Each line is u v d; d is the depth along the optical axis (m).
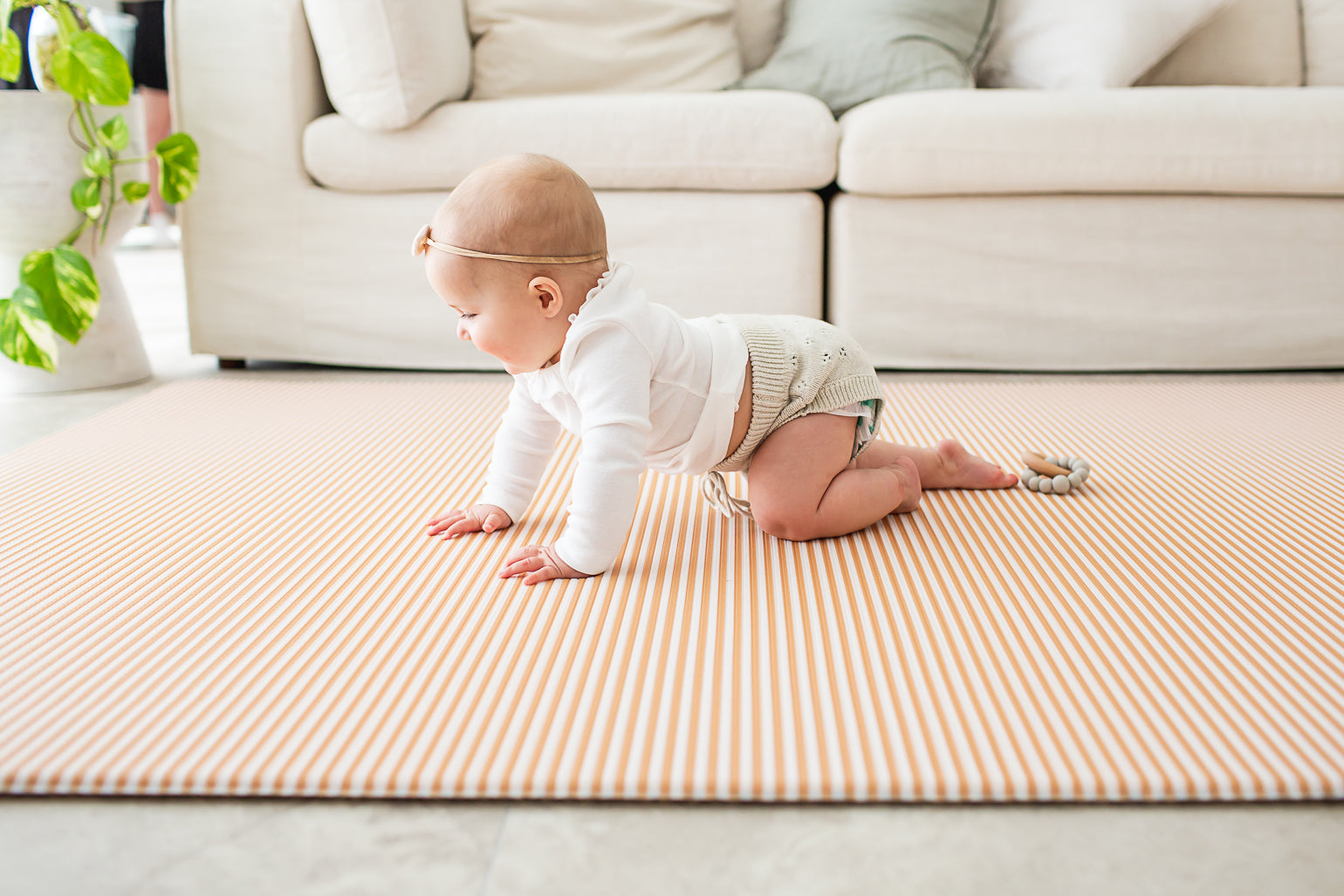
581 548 1.02
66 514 1.23
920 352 1.95
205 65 1.92
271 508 1.25
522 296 0.97
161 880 0.63
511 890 0.62
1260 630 0.92
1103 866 0.64
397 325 2.00
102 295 1.94
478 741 0.74
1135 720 0.77
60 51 1.73
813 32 2.18
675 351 1.04
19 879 0.63
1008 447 1.49
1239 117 1.82
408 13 1.81
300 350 2.03
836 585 1.01
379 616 0.95
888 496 1.15
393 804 0.70
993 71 2.27
